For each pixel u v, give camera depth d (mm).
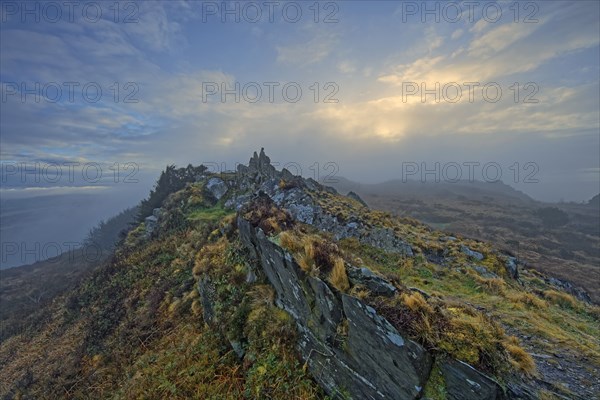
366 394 5113
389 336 4734
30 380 13039
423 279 9695
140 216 36656
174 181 40375
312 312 6316
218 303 9141
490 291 9094
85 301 19188
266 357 6758
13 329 23719
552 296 9992
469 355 4223
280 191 18984
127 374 9367
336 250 6805
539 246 44250
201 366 7633
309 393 5934
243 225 9961
